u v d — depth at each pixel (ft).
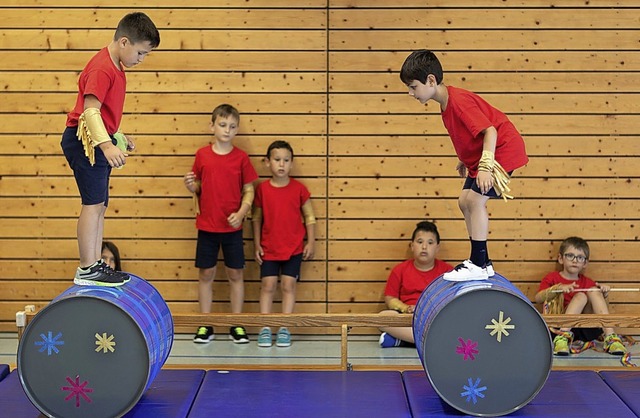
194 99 23.29
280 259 22.97
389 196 23.44
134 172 23.43
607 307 22.70
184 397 16.05
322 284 23.58
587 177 23.34
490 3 23.06
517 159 16.65
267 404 15.71
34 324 14.96
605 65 23.15
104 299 14.78
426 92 16.47
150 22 15.66
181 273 23.61
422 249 22.50
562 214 23.36
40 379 15.05
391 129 23.31
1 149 23.36
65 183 23.44
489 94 23.22
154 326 15.46
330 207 23.45
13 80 23.25
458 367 15.38
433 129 23.29
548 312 22.56
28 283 23.58
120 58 15.64
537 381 15.35
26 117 23.32
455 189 23.38
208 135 23.36
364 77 23.22
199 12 23.16
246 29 23.20
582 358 21.72
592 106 23.18
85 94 14.99
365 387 16.63
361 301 23.61
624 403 15.81
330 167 23.40
